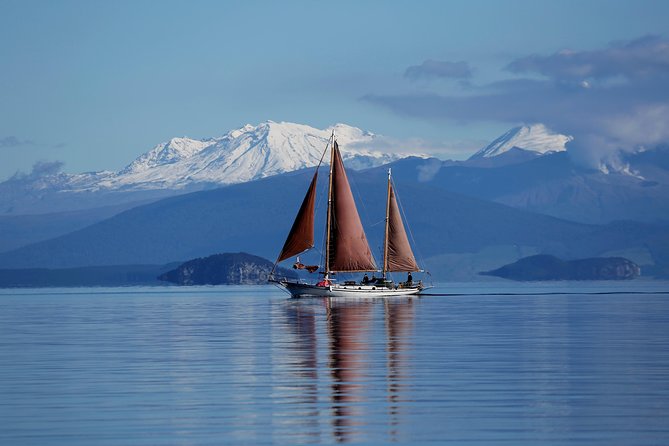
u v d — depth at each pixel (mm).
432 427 88812
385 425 89750
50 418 94062
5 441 84938
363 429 88188
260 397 104250
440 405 98938
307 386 111312
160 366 131250
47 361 139000
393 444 83000
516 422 90688
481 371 123000
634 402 100000
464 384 112000
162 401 102438
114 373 124500
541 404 99125
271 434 86750
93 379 118875
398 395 104750
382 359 136500
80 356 145750
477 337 174000
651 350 148125
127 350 154750
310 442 83875
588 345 157125
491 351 147500
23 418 94125
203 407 98938
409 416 93562
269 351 149750
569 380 114750
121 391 109000
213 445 83188
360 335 180000
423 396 104062
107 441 84750
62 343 170000
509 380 114938
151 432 87875
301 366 129125
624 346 155250
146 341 172250
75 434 87312
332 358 138250
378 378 117125
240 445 83062
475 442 83375
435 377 117688
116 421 92500
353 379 116500
